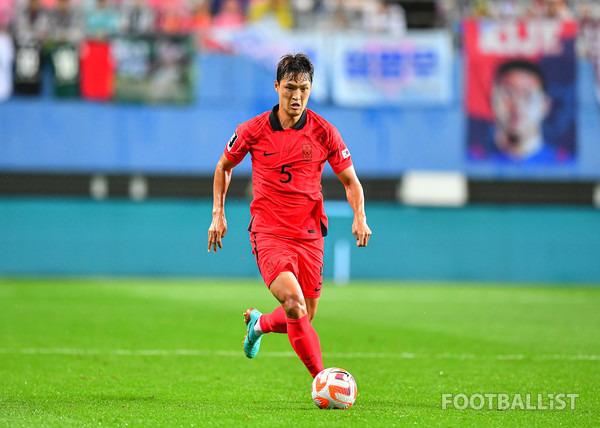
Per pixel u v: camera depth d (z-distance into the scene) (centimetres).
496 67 8575
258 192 2052
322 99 8556
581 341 3531
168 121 8500
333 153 2047
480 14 8600
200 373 2542
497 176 8606
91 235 8288
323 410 1847
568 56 8550
